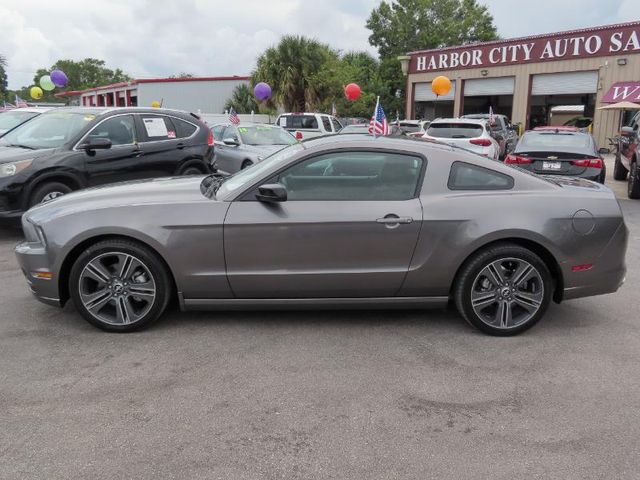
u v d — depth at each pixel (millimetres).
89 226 4145
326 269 4215
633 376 3723
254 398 3387
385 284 4270
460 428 3096
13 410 3223
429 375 3709
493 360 3943
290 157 4258
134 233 4129
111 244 4188
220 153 12727
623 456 2854
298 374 3701
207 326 4488
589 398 3434
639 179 11633
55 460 2773
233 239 4160
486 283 4316
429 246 4199
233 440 2959
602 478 2680
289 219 4137
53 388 3480
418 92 32562
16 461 2760
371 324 4566
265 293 4281
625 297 5340
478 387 3555
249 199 4207
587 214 4254
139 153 8320
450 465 2771
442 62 30562
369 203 4199
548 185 4387
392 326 4531
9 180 7008
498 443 2959
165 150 8656
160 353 3994
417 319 4691
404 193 4250
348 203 4195
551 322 4680
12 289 5383
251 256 4184
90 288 4316
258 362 3867
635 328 4562
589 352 4094
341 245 4180
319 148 4262
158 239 4129
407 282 4270
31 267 4270
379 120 8164
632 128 13391
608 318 4785
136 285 4273
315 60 26375
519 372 3768
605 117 24578
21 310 4812
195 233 4148
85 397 3377
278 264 4203
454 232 4180
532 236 4180
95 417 3160
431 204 4203
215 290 4258
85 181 7723
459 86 29922
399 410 3275
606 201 4344
